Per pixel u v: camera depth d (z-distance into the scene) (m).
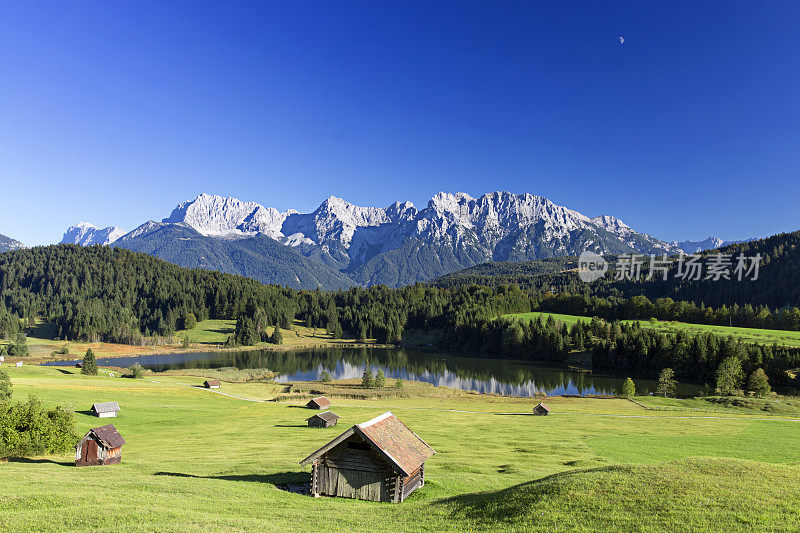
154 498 27.94
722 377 120.50
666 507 22.67
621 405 102.81
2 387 72.75
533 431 69.06
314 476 32.09
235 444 57.62
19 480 32.19
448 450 53.72
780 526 20.34
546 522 22.20
